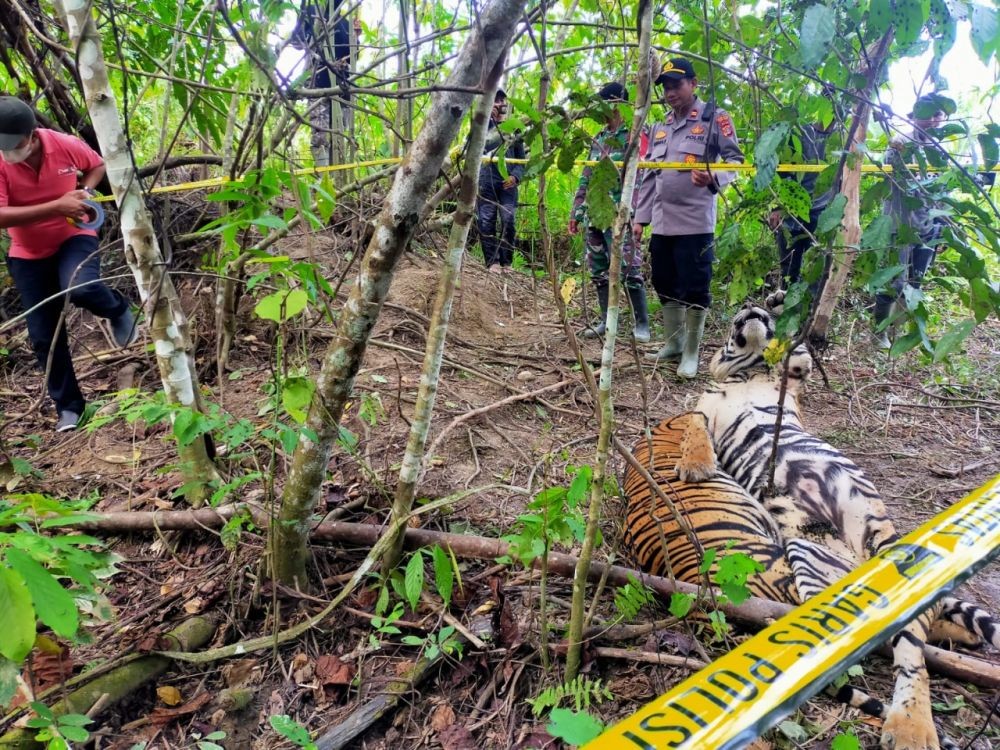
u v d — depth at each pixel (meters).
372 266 2.30
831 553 2.53
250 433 2.55
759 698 1.30
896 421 4.69
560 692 2.25
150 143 6.99
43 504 2.00
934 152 2.22
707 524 2.70
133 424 3.95
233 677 2.50
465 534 2.99
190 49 4.35
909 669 2.14
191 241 5.13
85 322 5.10
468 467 3.78
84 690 2.33
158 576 2.94
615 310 1.97
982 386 5.25
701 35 2.92
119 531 3.10
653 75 2.75
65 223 3.77
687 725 1.25
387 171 4.32
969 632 2.51
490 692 2.43
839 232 2.34
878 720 2.23
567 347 5.70
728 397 3.16
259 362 4.66
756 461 2.91
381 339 5.09
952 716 2.25
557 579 2.85
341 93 2.25
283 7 2.47
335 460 3.65
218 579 2.85
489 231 6.86
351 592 2.74
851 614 1.50
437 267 6.41
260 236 5.05
